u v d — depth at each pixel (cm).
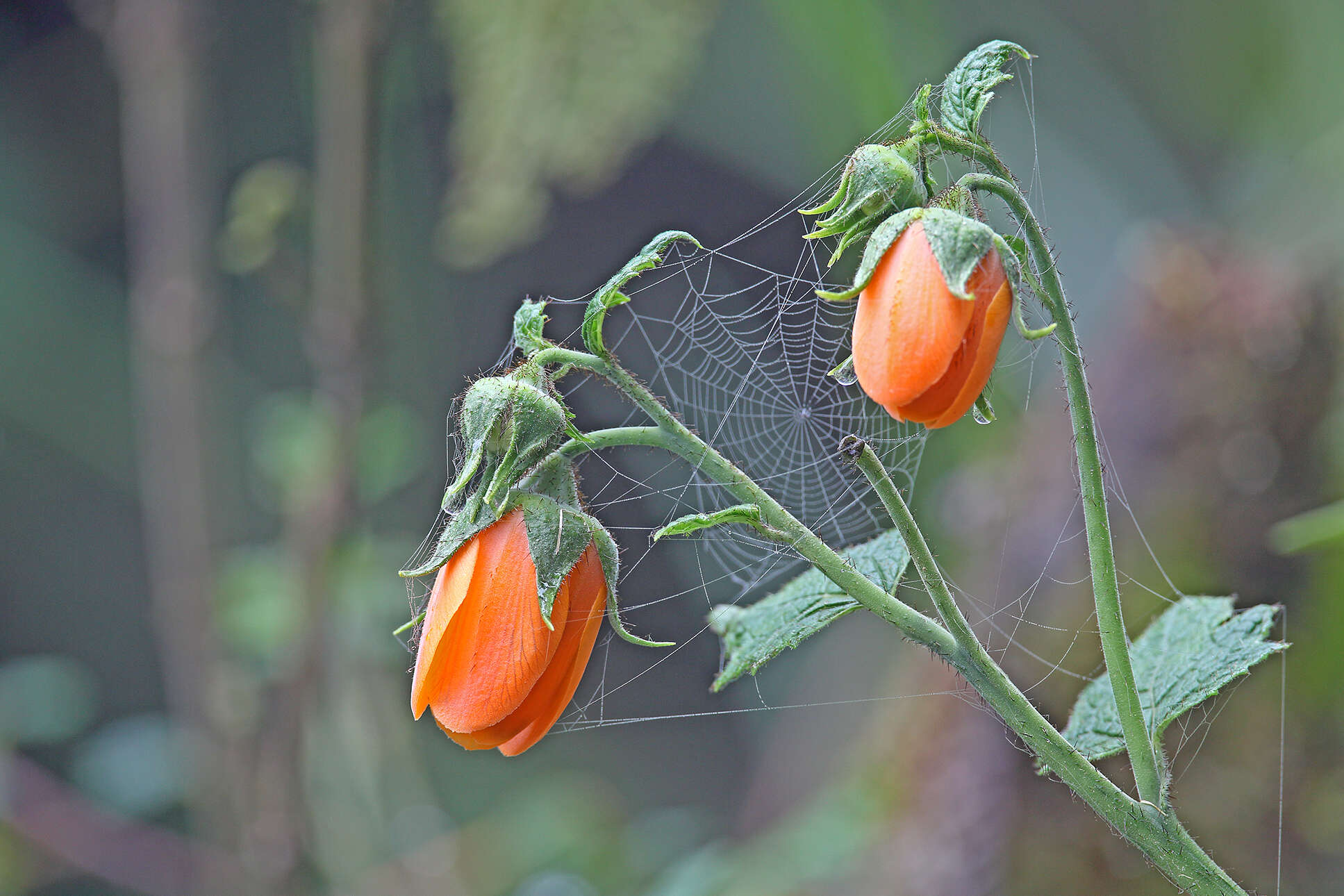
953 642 96
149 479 177
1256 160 184
